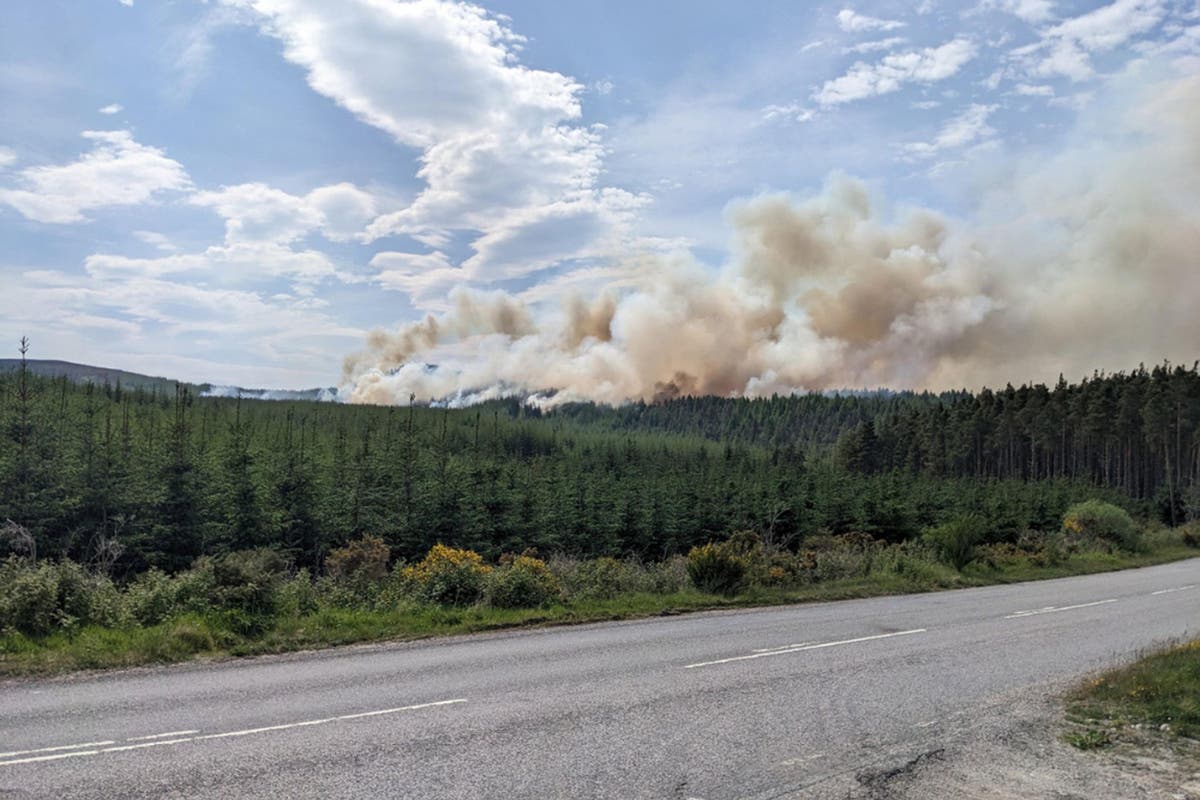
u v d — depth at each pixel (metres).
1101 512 41.00
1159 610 17.34
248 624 11.77
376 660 10.46
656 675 9.71
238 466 44.41
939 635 13.50
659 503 53.09
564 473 63.06
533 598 15.79
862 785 6.06
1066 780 6.40
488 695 8.48
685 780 5.97
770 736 7.21
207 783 5.61
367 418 139.50
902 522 47.34
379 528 43.69
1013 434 106.12
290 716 7.47
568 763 6.27
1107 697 8.95
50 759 6.07
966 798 5.93
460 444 105.56
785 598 18.45
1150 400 85.56
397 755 6.35
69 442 43.38
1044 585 23.56
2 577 11.69
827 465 97.75
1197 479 91.31
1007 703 8.80
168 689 8.54
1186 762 6.92
